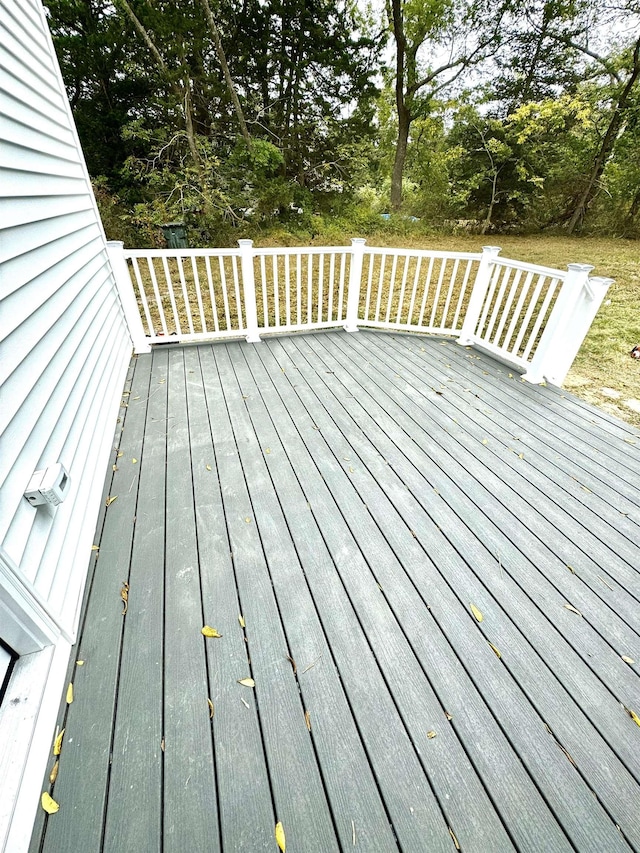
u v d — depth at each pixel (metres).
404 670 1.29
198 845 0.93
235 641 1.35
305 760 1.08
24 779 0.95
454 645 1.36
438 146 13.24
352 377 3.21
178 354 3.51
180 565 1.61
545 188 12.27
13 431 1.23
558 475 2.21
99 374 2.35
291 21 9.70
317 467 2.18
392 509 1.92
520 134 11.14
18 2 1.94
